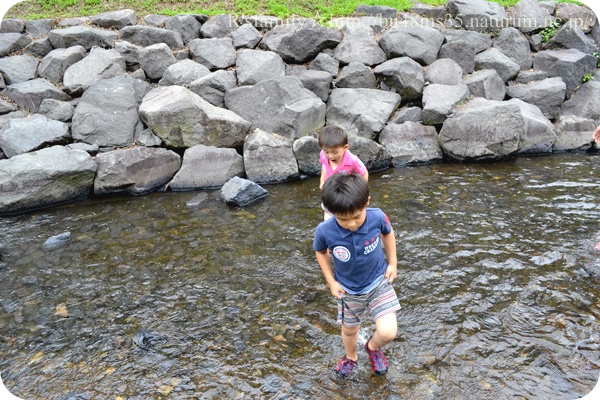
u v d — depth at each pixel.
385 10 9.02
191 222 5.60
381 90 7.96
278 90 7.24
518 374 3.30
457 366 3.38
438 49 8.45
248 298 4.21
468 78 8.22
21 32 8.15
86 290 4.37
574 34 8.72
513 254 4.72
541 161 7.22
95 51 7.67
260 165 6.77
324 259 3.08
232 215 5.76
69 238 5.27
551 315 3.86
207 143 6.83
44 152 6.23
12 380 3.38
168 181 6.66
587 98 8.16
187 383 3.31
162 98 6.82
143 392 3.25
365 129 7.42
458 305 4.01
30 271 4.68
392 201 5.95
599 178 6.48
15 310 4.12
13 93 7.24
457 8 8.99
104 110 6.97
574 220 5.36
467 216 5.51
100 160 6.37
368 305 3.13
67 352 3.63
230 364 3.47
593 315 3.85
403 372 3.34
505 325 3.77
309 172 6.98
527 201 5.85
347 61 8.24
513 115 7.07
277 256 4.84
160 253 4.95
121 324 3.93
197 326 3.88
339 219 2.80
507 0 9.55
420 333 3.70
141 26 8.09
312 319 3.92
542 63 8.66
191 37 8.38
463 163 7.29
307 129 7.34
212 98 7.46
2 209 5.87
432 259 4.68
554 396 3.13
